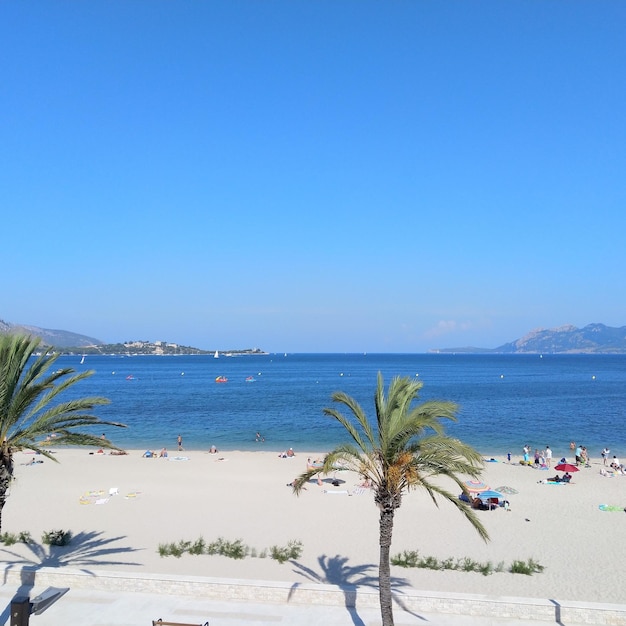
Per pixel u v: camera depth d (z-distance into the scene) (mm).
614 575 21688
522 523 28594
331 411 17234
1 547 24078
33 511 30391
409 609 16766
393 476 15367
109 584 17938
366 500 32625
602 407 88125
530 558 23391
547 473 41281
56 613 16375
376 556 23703
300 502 32281
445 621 16094
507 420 73250
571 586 20531
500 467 43594
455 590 19891
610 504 32375
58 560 22375
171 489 35531
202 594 17547
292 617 16281
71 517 29281
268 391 118125
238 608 16812
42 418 18031
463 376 178750
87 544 24750
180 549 23672
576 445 55906
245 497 33469
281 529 27359
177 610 16625
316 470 16375
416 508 30891
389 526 15469
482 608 16422
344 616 16375
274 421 72625
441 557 23812
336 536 26328
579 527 28000
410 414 15664
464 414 79438
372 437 16469
